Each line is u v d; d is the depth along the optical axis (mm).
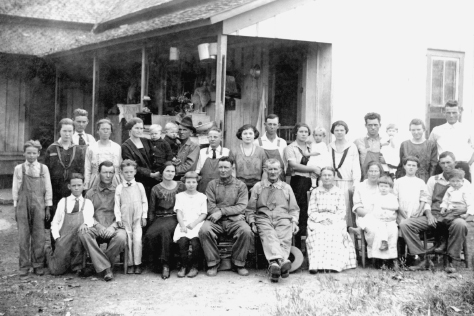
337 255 7379
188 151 8164
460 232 7348
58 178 7602
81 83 15727
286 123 10961
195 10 11312
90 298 6133
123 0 18297
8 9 16281
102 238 7102
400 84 10781
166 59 12664
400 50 10758
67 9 17562
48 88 15859
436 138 8750
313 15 9953
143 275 7207
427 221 7633
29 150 7125
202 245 7203
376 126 8383
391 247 7473
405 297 6031
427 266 7566
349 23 10289
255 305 5875
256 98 11297
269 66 11055
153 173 7824
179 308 5789
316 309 5551
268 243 7027
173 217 7504
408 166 7812
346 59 10281
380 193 7707
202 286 6664
